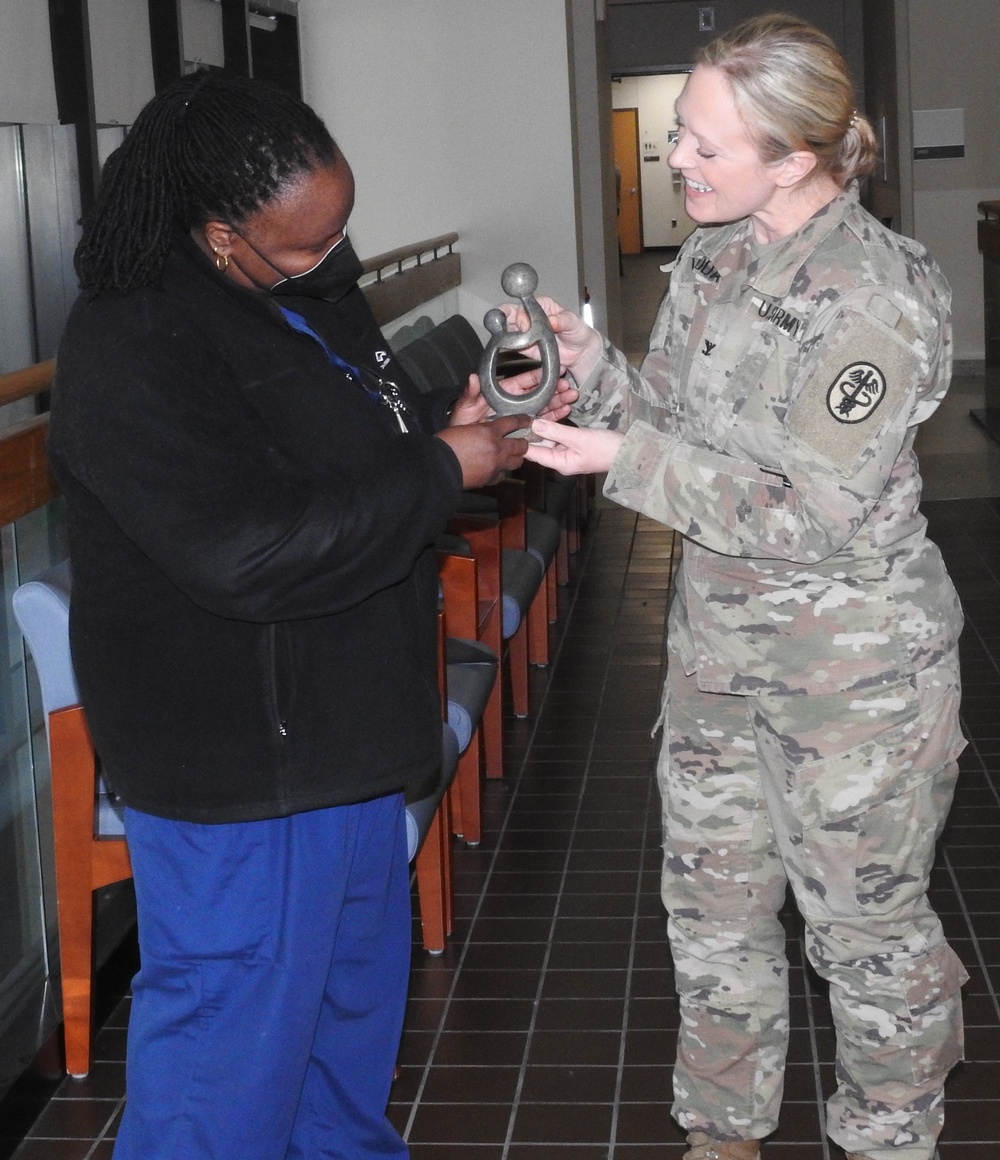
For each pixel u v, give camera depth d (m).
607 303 6.80
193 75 1.48
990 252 7.50
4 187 4.41
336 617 1.59
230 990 1.66
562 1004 2.66
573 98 6.09
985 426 7.83
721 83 1.58
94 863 2.37
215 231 1.48
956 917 2.91
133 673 1.58
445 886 2.88
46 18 4.33
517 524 4.16
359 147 5.97
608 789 3.67
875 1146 1.93
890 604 1.75
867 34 10.53
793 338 1.66
